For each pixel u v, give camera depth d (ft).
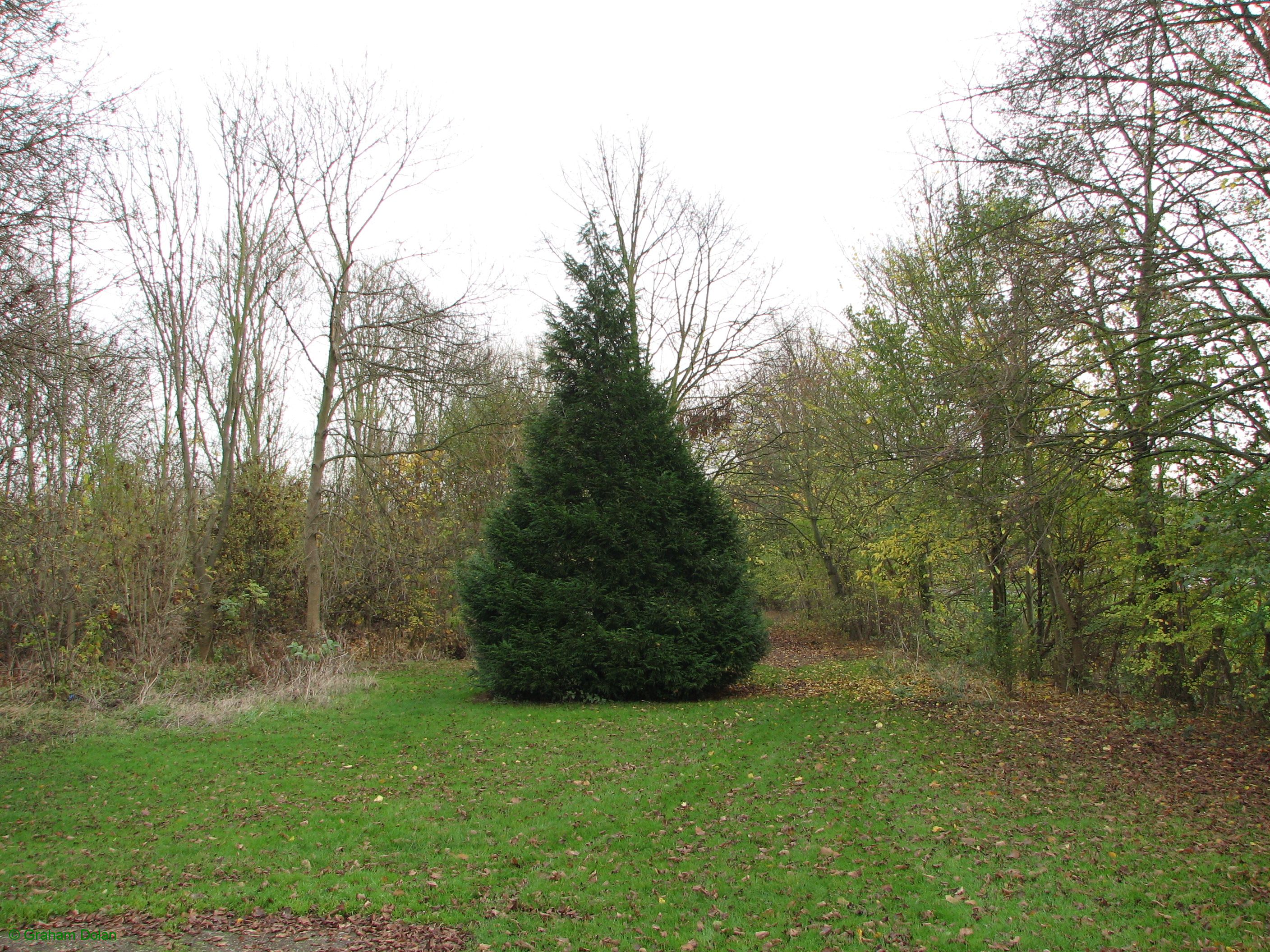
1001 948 16.19
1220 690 39.11
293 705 43.37
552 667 44.55
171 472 57.06
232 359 60.39
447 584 69.10
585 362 49.78
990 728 36.52
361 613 68.80
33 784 28.94
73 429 44.57
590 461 47.91
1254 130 27.81
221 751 33.40
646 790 27.66
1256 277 25.88
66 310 31.35
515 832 23.54
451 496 74.18
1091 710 39.58
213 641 55.21
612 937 17.02
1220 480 27.48
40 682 43.16
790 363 82.02
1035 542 39.19
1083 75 27.73
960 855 21.17
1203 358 28.60
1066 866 20.26
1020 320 29.32
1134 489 35.81
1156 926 16.87
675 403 72.69
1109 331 28.91
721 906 18.44
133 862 21.42
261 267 60.03
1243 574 25.52
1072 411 31.45
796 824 23.93
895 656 55.77
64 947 16.72
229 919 18.04
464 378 57.16
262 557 58.95
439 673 57.93
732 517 50.08
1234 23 26.78
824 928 17.22
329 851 22.24
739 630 46.52
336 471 74.95
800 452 77.82
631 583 46.83
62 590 46.01
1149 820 23.63
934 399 37.01
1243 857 20.40
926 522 46.16
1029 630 46.78
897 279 51.80
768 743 34.47
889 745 33.73
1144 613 37.04
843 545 70.74
